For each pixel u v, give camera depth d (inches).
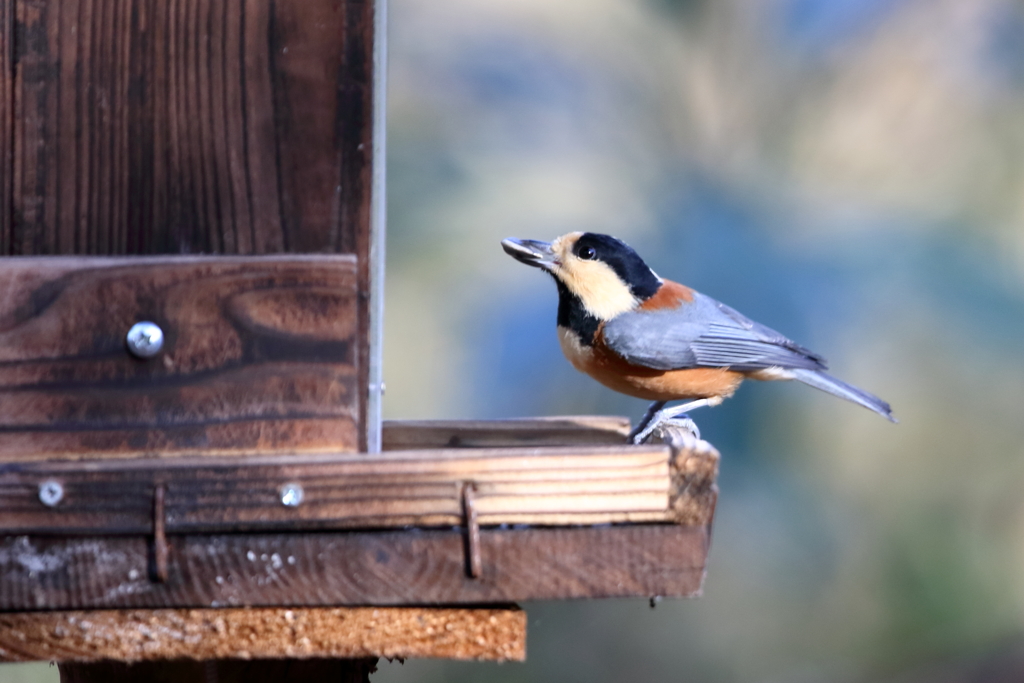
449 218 545.6
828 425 492.1
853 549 514.3
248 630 251.8
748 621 547.2
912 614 523.2
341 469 250.1
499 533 252.2
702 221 514.0
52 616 247.9
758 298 479.8
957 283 503.5
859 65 566.6
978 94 569.3
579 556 253.3
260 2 281.3
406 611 254.4
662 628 557.3
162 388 262.5
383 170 298.8
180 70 282.7
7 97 282.8
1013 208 553.9
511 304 549.6
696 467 253.0
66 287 260.8
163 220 283.3
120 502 246.4
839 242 509.0
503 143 557.9
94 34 283.0
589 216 537.0
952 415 503.2
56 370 259.9
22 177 283.1
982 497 512.4
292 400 265.3
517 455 252.4
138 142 283.0
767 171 546.9
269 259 265.1
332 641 253.9
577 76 568.1
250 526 248.4
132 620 249.3
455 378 545.0
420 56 567.2
